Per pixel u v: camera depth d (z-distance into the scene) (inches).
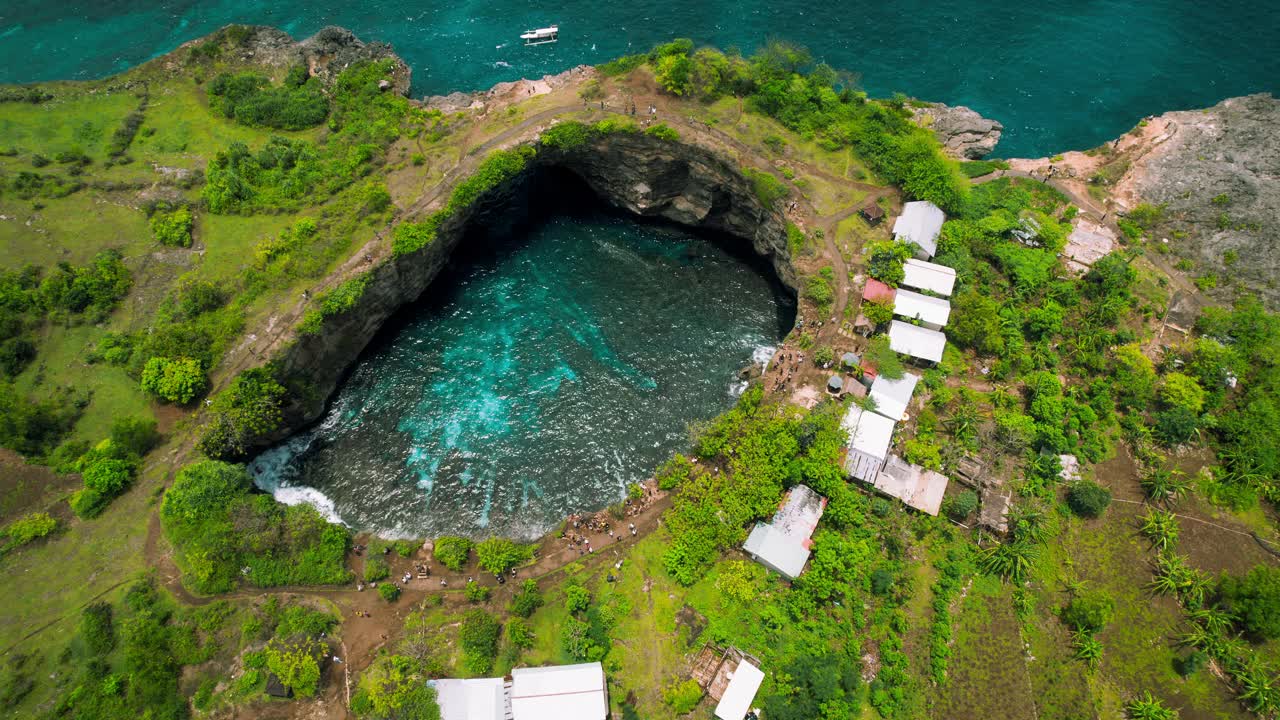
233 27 4224.9
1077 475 2787.9
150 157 3663.9
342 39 4252.0
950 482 2753.4
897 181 3484.3
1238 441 2800.2
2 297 2989.7
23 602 2413.9
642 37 4498.0
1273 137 3567.9
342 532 2657.5
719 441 2829.7
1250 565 2593.5
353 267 3149.6
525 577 2564.0
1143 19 4453.7
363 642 2415.1
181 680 2305.6
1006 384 3016.7
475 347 3376.0
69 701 2209.6
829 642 2388.0
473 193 3408.0
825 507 2640.3
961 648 2409.0
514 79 4269.2
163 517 2568.9
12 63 4320.9
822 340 3100.4
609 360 3329.2
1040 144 3937.0
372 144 3614.7
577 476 2928.2
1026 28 4441.4
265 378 2832.2
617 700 2272.4
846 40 4419.3
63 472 2679.6
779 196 3408.0
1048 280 3233.3
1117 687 2361.0
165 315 3038.9
